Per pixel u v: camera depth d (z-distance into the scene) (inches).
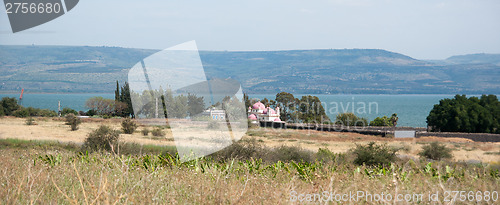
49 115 3287.4
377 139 1841.8
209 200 159.3
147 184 163.3
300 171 276.7
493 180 259.0
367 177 250.5
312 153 731.4
